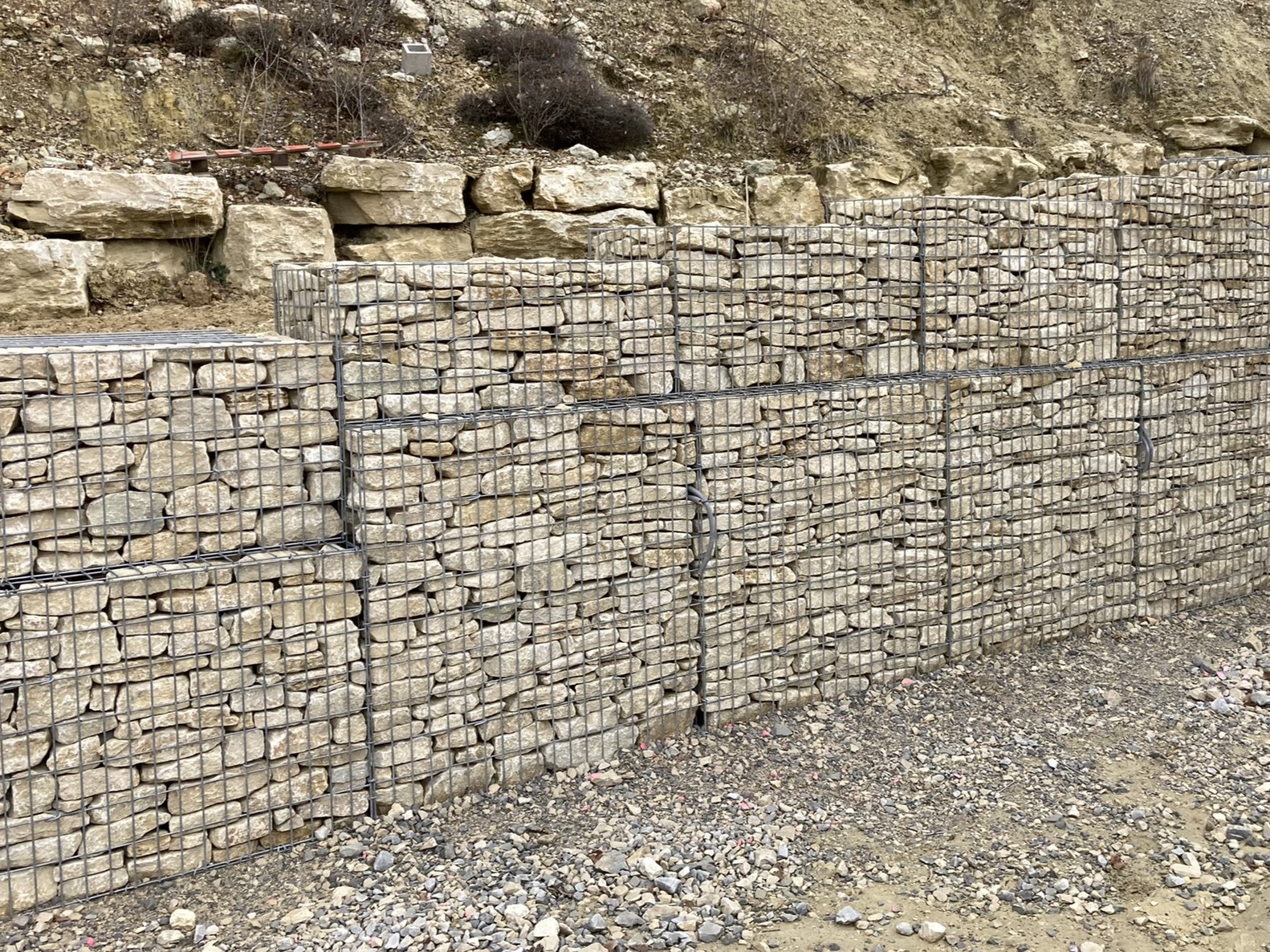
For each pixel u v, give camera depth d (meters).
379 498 4.68
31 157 10.30
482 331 4.93
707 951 4.14
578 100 13.09
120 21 11.97
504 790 5.11
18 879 4.13
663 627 5.54
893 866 4.71
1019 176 14.95
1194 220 7.42
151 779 4.36
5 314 8.96
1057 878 4.65
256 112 11.95
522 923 4.23
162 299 9.87
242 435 4.48
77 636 4.15
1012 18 18.33
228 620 4.43
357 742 4.77
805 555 5.96
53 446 4.11
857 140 14.81
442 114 12.98
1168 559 7.52
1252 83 17.94
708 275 5.56
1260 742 5.85
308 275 5.01
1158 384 7.27
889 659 6.34
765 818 5.01
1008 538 6.73
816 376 5.98
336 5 13.73
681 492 5.51
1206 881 4.65
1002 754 5.67
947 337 6.41
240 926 4.18
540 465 5.08
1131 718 6.08
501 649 5.05
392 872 4.52
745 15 16.09
